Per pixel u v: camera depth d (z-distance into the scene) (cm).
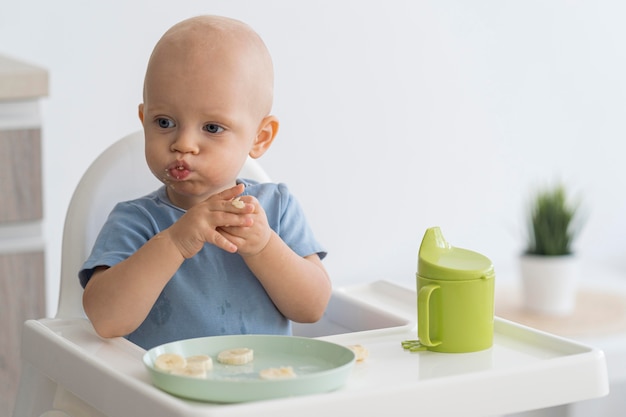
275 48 228
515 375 82
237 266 107
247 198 96
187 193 103
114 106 216
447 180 256
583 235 281
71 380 85
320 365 83
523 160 266
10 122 165
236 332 106
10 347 171
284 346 86
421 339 90
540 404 83
